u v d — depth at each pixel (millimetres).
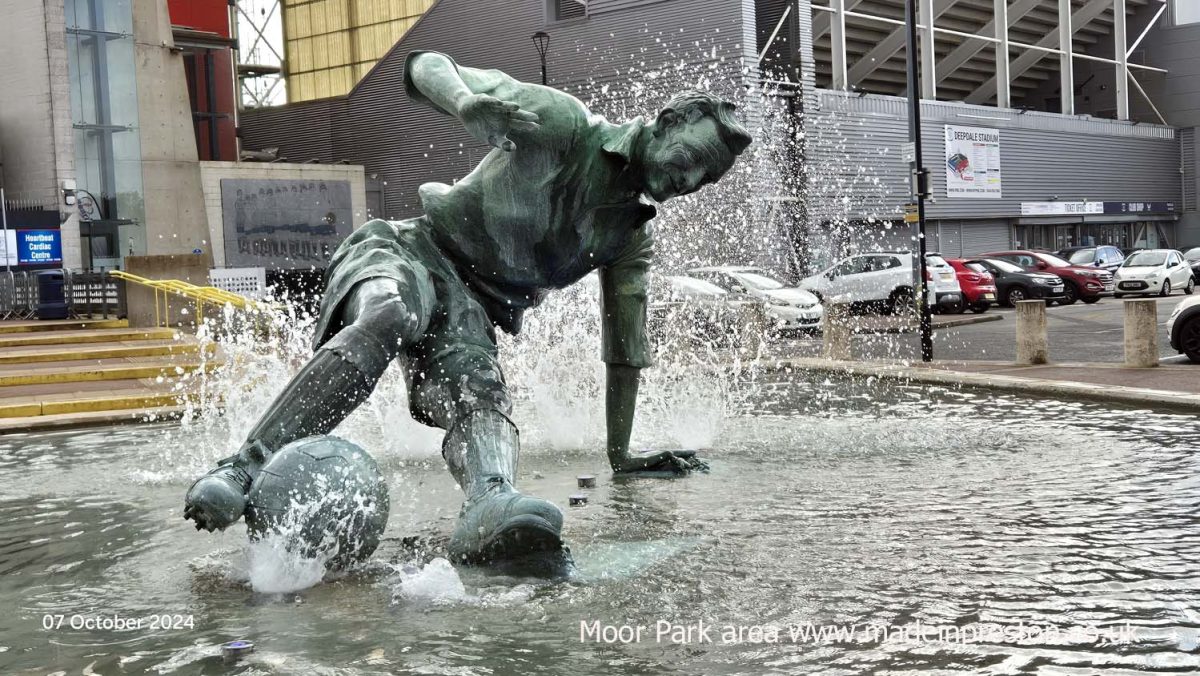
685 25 34562
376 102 43844
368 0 52312
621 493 6793
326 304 5613
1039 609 4438
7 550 5762
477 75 5645
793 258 33469
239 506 4816
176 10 42531
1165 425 9797
